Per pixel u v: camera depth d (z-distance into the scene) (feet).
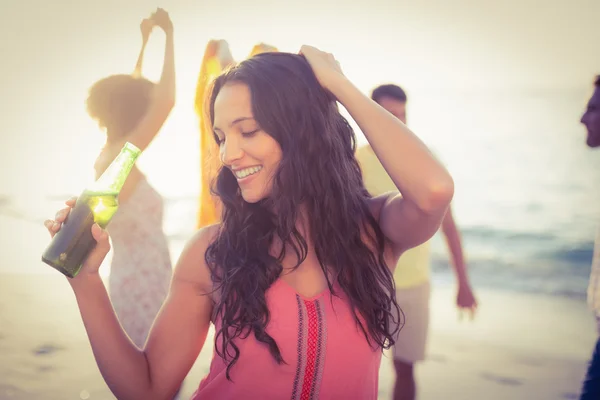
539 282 27.58
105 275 22.80
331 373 3.98
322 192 4.24
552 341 18.93
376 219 4.55
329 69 4.25
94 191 4.09
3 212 38.19
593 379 7.55
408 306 10.55
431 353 17.15
